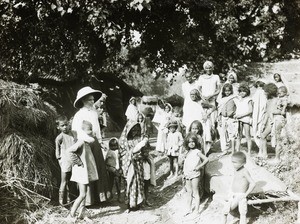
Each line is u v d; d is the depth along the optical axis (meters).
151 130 17.72
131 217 7.27
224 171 7.15
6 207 6.99
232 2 17.31
